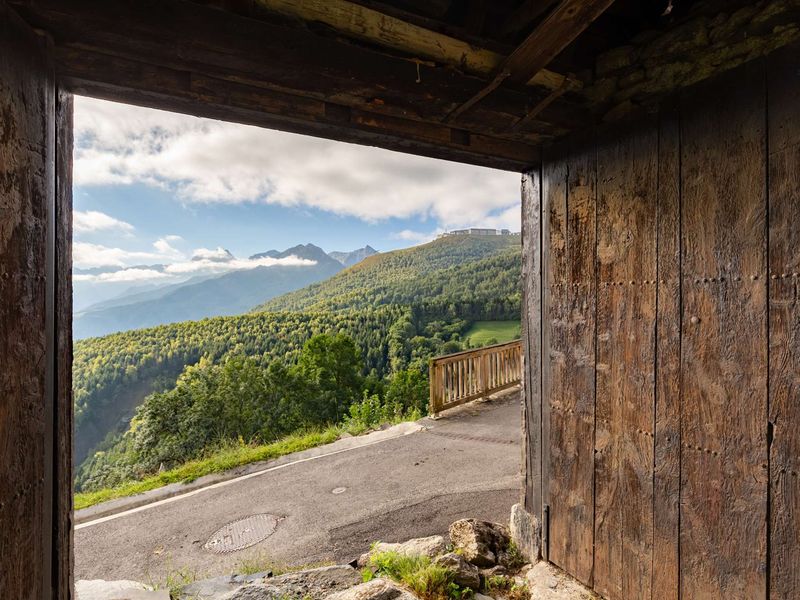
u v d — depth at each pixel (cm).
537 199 236
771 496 135
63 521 124
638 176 178
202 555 298
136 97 143
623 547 187
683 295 162
